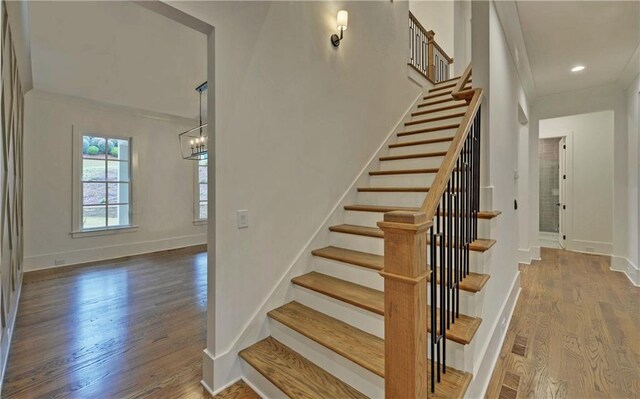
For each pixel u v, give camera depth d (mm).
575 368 2020
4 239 2105
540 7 2557
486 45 2145
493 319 2096
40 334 2430
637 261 3732
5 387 1798
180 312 2861
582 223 5551
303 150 2375
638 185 3707
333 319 1963
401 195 2688
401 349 1081
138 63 3783
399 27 3770
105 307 2977
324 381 1638
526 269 4426
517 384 1866
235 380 1868
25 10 2281
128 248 5270
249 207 1965
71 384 1828
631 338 2404
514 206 3141
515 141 3238
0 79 1689
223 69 1802
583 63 3617
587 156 5484
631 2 2465
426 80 4500
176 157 5930
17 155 2992
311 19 2449
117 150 5223
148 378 1893
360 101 3029
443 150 3139
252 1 1975
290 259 2256
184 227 6078
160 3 1517
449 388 1379
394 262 1090
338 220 2717
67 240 4602
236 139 1882
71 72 3797
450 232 1513
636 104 3777
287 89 2230
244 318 1937
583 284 3736
